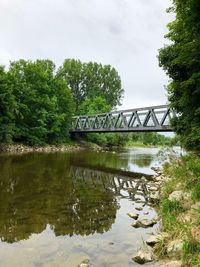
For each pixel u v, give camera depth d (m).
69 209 8.45
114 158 28.11
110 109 58.88
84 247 5.54
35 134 39.00
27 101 38.66
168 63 11.95
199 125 10.80
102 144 56.59
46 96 41.12
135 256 4.90
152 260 4.86
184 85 9.54
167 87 12.88
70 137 49.59
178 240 5.21
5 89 29.83
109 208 8.71
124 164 22.50
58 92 46.38
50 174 15.29
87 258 5.02
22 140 37.62
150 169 19.55
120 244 5.71
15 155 26.27
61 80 47.84
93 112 55.69
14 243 5.73
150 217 7.77
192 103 10.54
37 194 10.27
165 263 4.67
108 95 75.06
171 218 6.43
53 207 8.60
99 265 4.72
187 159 14.38
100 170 18.59
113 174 16.91
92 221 7.32
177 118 13.91
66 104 46.81
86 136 53.31
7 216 7.53
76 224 7.03
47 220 7.31
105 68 76.00
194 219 5.98
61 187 11.83
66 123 46.31
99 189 11.88
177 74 12.12
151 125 25.09
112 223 7.18
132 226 6.92
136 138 83.94
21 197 9.71
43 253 5.25
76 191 11.20
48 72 45.88
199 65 9.01
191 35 8.59
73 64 73.38
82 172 17.09
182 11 8.27
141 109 26.59
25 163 19.88
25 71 41.06
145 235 6.25
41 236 6.15
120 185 13.11
